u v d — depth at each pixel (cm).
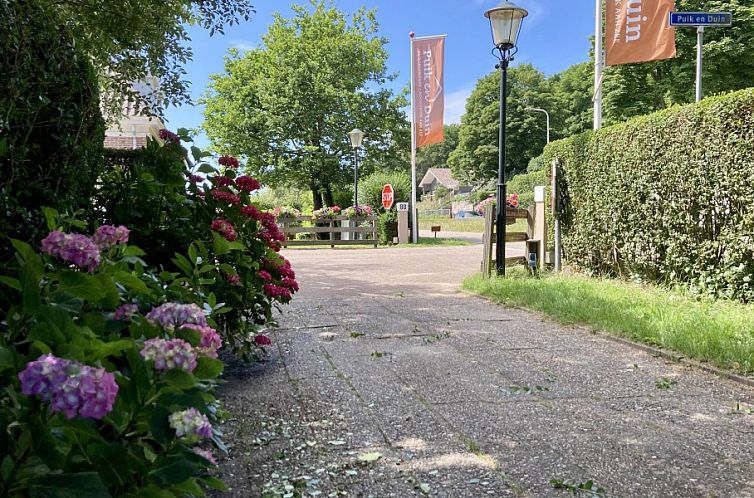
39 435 104
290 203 3544
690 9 2227
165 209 354
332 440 265
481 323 539
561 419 293
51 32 290
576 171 814
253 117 2409
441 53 1759
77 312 143
